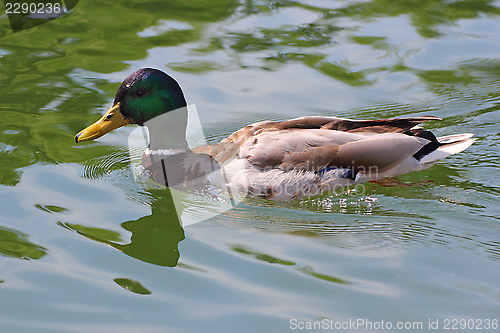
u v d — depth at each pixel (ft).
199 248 25.25
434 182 31.58
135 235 26.35
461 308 21.20
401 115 39.63
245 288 22.29
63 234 26.08
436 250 25.20
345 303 21.44
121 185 31.78
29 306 21.20
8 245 24.99
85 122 38.60
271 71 46.24
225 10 58.65
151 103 32.50
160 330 19.97
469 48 49.62
